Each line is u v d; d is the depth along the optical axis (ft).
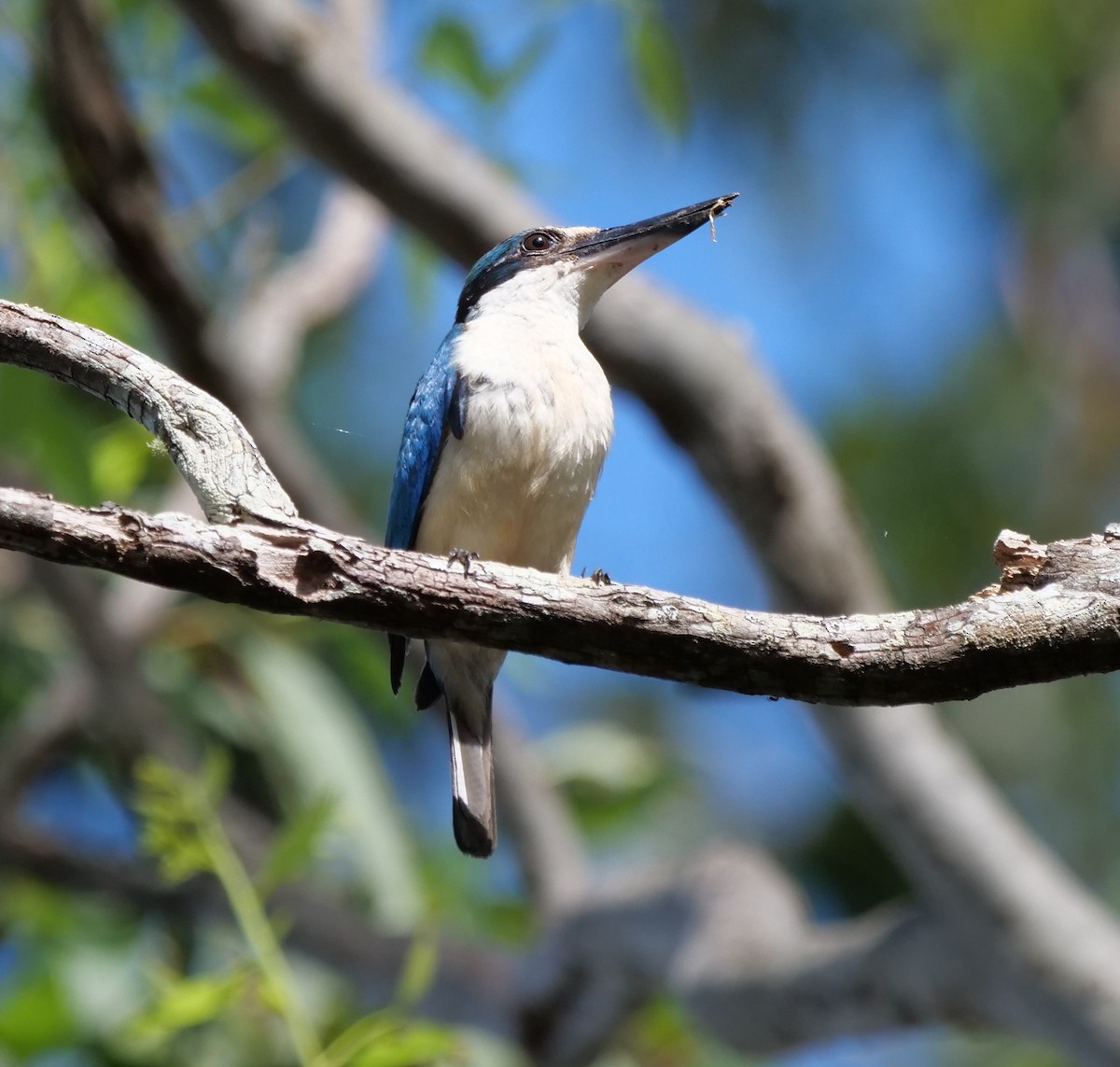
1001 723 46.98
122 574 16.44
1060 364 47.37
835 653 17.40
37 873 36.42
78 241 36.01
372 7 40.81
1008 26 45.88
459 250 32.04
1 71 35.32
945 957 30.04
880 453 46.39
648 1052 36.65
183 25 37.32
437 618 17.24
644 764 40.29
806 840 49.21
